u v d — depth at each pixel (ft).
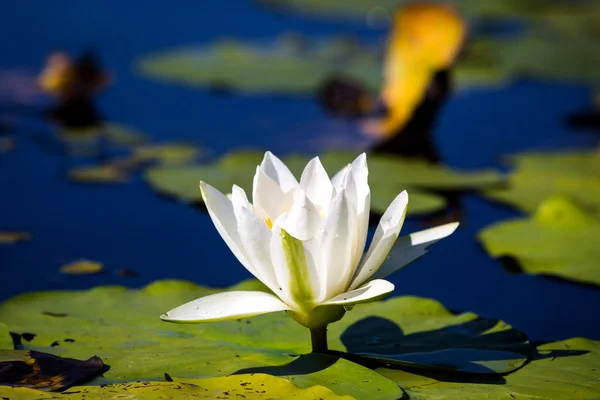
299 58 30.17
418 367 8.93
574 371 8.93
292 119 23.48
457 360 9.07
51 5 34.78
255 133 21.90
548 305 11.95
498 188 17.54
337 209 7.81
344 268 8.18
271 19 36.68
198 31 33.30
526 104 25.66
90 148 20.26
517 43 33.45
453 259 13.88
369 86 26.53
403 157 20.30
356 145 21.01
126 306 10.61
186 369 8.53
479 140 21.75
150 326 9.94
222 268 13.26
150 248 14.07
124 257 13.61
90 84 24.06
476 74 29.27
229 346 9.25
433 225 15.46
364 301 7.92
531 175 18.20
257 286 11.40
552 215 14.78
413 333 9.88
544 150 20.77
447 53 20.67
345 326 10.10
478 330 9.95
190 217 15.75
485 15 38.96
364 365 8.99
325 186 8.79
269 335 9.68
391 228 8.35
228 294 8.45
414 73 20.74
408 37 21.04
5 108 23.11
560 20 39.01
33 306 10.53
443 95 20.63
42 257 13.48
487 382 8.55
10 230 14.67
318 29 35.27
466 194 17.53
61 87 23.76
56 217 15.47
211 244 14.38
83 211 15.88
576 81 28.71
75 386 8.02
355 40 33.12
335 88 24.14
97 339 9.47
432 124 20.90
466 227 15.42
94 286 12.35
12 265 13.10
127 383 7.95
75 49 28.60
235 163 18.49
